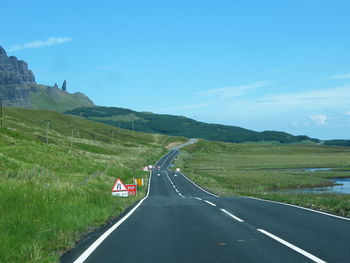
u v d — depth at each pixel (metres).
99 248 8.40
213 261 7.07
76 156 58.09
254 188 58.44
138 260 7.20
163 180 63.59
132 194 32.38
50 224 10.14
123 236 9.98
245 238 9.52
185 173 80.06
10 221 9.06
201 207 18.42
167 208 18.27
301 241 9.05
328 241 9.04
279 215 14.38
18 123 137.88
